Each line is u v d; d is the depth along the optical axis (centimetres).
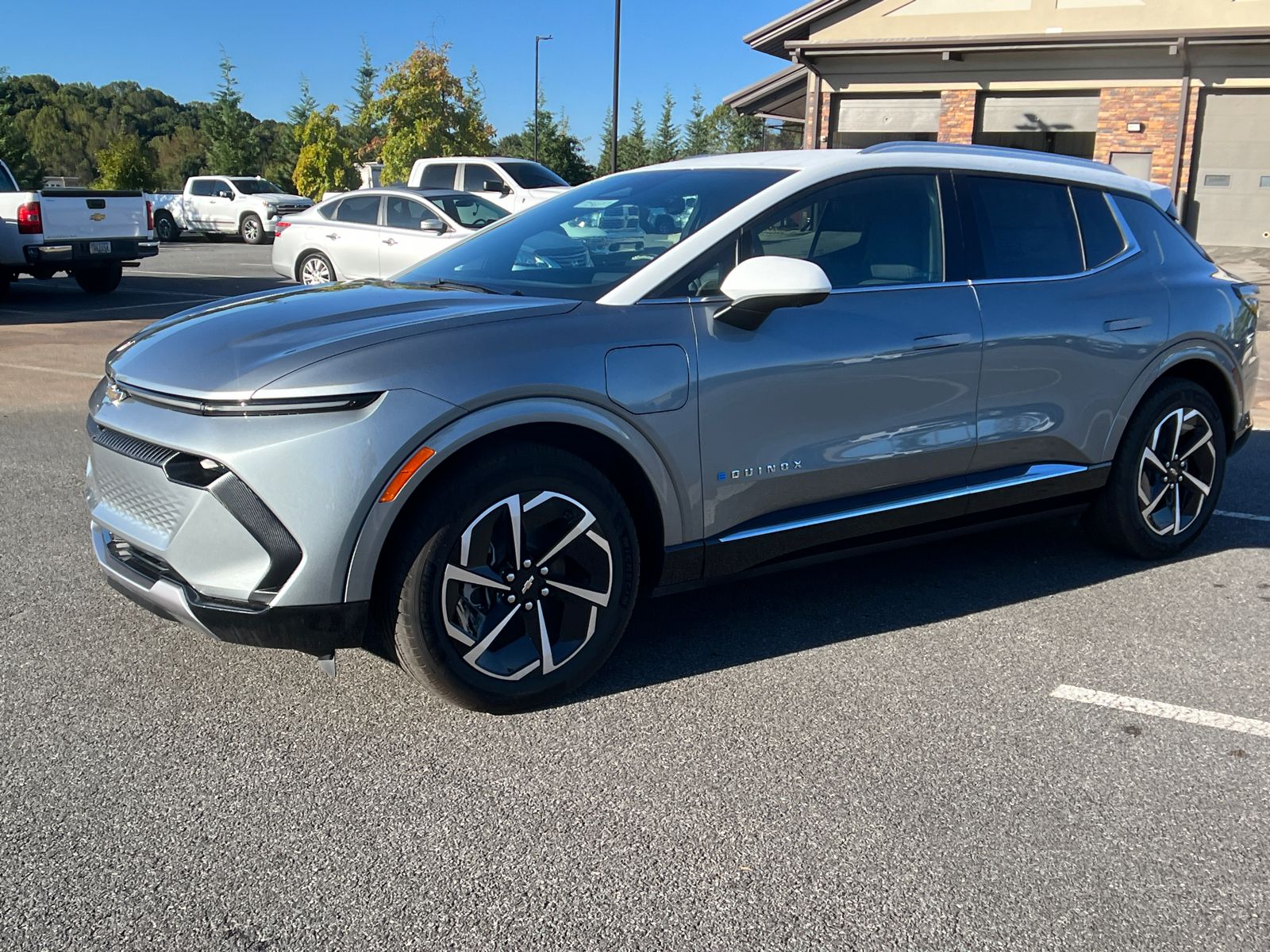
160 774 271
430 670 288
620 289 316
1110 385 416
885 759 285
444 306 309
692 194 361
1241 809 264
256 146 5075
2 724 296
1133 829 254
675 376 310
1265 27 1716
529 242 377
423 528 278
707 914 220
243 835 245
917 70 2000
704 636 368
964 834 251
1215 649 363
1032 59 1920
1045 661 351
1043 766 282
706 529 328
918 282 369
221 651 346
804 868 236
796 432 337
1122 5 1862
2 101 5019
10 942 207
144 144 8469
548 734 296
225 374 275
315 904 221
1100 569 446
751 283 305
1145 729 304
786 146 3253
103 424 299
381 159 4128
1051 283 401
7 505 509
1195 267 456
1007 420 389
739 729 300
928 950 210
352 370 270
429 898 224
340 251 1380
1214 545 482
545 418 288
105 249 1459
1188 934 216
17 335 1116
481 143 3912
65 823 248
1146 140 1877
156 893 223
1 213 1390
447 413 274
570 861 238
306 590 269
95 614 375
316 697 315
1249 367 471
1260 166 1833
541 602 302
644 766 279
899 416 359
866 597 409
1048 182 416
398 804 259
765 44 2155
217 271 2017
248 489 265
